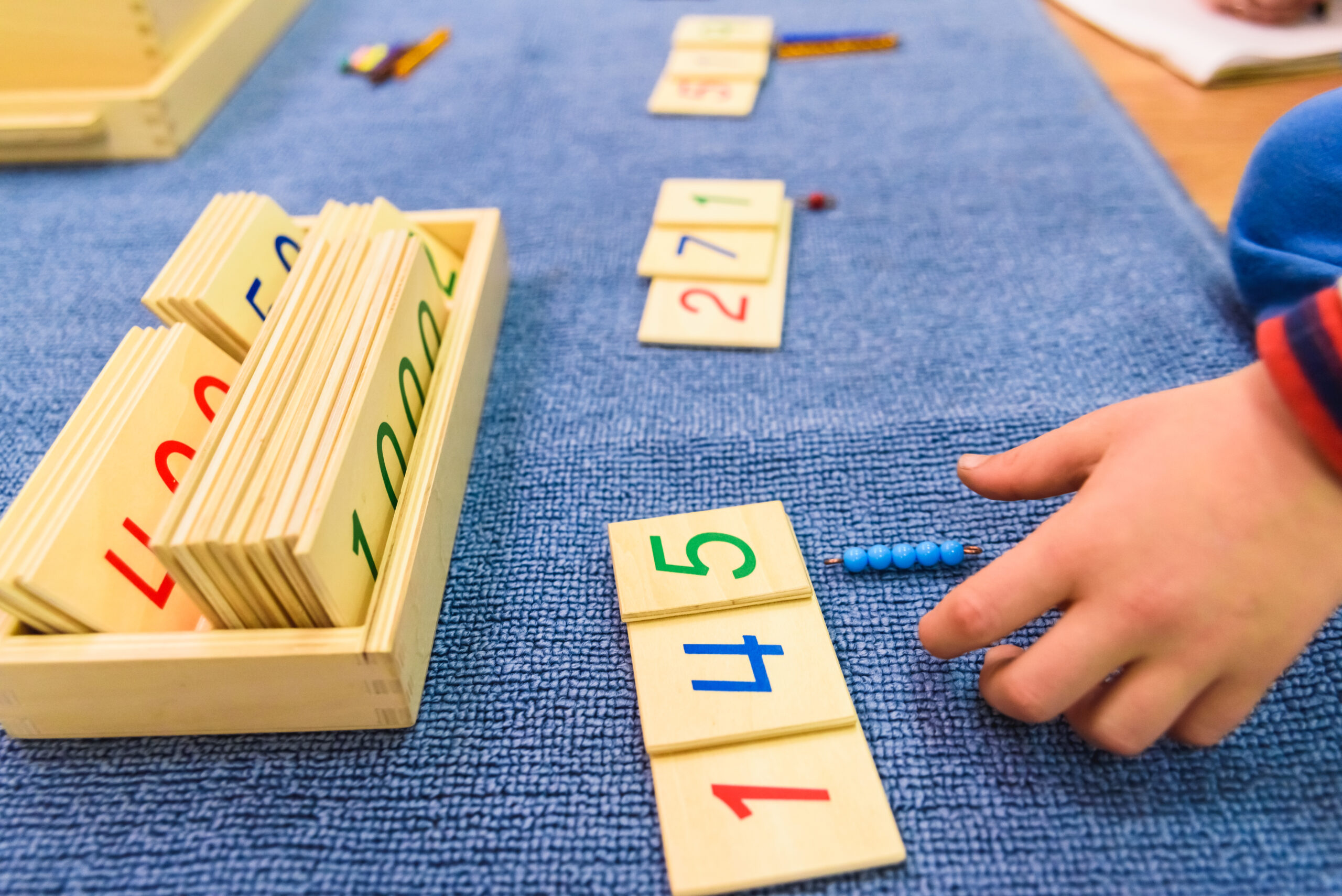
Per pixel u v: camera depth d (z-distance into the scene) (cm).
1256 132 100
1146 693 42
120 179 106
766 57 122
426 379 66
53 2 100
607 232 94
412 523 55
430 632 57
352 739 53
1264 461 40
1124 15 120
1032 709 44
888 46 125
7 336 83
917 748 51
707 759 50
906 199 97
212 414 60
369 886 47
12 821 50
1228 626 40
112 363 58
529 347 80
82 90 106
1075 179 97
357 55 127
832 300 84
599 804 50
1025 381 74
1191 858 46
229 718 52
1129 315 79
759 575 57
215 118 117
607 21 138
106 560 50
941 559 60
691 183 97
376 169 106
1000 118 108
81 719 52
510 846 48
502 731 53
